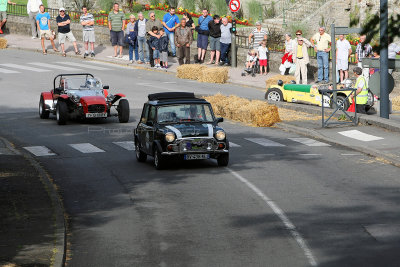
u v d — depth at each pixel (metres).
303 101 53.66
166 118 34.81
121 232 23.53
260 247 21.48
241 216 25.20
